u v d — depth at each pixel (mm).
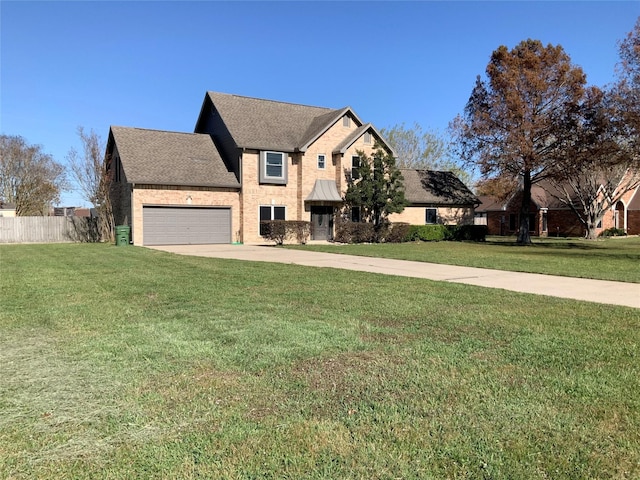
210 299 7453
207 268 11898
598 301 7699
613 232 37406
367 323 5855
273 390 3672
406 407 3361
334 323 5840
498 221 43906
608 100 22781
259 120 25453
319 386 3758
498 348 4824
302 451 2750
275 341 5000
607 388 3723
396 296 7840
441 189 32281
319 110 28797
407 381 3867
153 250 18344
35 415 3225
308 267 12336
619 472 2549
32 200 38344
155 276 10250
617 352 4703
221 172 23719
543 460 2666
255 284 9086
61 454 2713
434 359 4445
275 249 19750
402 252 18469
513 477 2498
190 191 22438
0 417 3191
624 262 14938
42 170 38500
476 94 27359
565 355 4594
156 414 3234
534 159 25453
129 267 12102
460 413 3264
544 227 40125
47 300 7359
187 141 24812
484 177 30578
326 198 24875
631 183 34969
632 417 3195
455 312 6570
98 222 27516
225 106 25328
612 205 35031
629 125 20391
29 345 4887
